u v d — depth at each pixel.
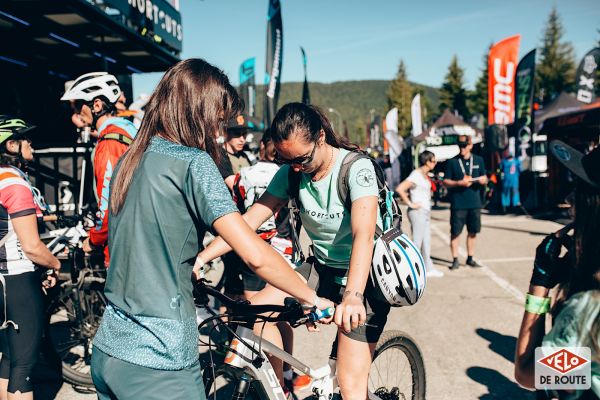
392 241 2.29
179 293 1.62
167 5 6.86
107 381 1.62
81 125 3.55
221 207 1.59
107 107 3.49
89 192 5.19
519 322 5.12
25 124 2.90
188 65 1.73
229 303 2.07
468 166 7.35
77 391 3.73
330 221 2.32
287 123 2.10
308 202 2.37
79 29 5.87
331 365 2.47
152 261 1.60
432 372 3.95
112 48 6.68
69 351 3.99
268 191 2.52
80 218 4.07
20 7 4.94
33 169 5.06
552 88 57.75
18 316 2.77
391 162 20.70
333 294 2.49
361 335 2.32
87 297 3.91
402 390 2.92
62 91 7.62
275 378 2.19
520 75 13.77
